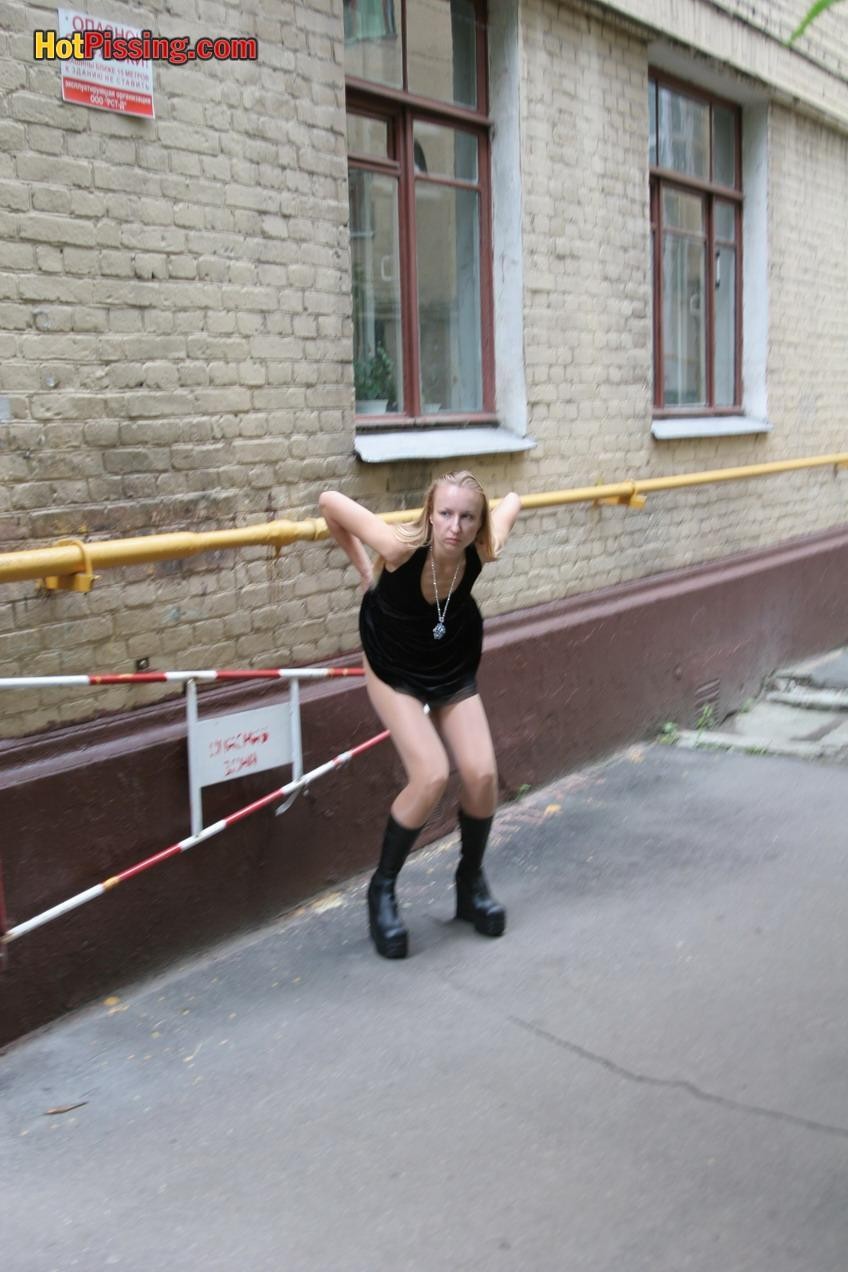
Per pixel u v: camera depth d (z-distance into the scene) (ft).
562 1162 9.79
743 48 25.04
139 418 13.24
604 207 21.42
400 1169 9.73
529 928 14.35
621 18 21.21
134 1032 12.07
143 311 13.21
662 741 22.50
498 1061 11.40
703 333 26.61
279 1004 12.59
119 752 12.75
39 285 12.17
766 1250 8.70
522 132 19.29
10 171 11.85
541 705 19.53
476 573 12.93
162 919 13.28
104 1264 8.66
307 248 15.20
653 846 17.08
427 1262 8.63
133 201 13.02
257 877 14.40
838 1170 9.63
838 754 21.30
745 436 26.71
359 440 16.53
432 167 18.62
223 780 13.60
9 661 12.07
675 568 24.25
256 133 14.38
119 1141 10.19
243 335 14.40
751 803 18.93
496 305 19.75
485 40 19.26
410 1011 12.38
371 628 13.19
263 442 14.75
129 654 13.28
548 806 18.88
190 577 13.93
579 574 21.26
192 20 13.53
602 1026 12.03
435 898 15.33
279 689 14.92
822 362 30.30
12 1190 9.53
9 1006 11.80
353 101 17.13
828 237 30.30
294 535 14.26
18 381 12.04
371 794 16.05
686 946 13.83
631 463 22.52
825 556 29.63
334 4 15.34
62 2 12.19
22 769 12.02
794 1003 12.46
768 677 27.14
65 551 11.61
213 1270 8.59
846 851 16.80
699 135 25.88
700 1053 11.49
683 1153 9.89
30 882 11.96
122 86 12.79
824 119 29.19
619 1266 8.55
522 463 19.65
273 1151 10.01
